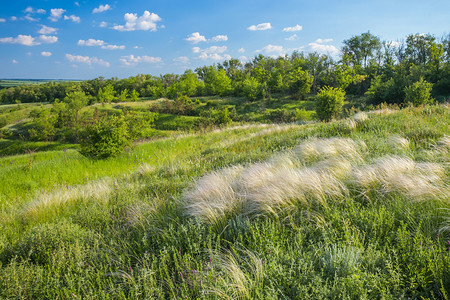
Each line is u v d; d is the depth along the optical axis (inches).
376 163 163.8
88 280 96.8
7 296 93.4
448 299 69.7
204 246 108.3
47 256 119.7
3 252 128.6
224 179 189.5
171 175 276.7
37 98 5506.9
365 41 3572.8
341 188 139.0
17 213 199.3
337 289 73.4
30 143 1835.6
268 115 2100.1
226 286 78.0
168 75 5137.8
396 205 114.3
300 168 191.9
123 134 480.7
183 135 714.2
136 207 160.4
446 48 2561.5
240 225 119.5
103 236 133.4
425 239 87.2
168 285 90.9
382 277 75.7
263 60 4404.5
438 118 292.0
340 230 106.0
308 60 3715.6
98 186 249.8
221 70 3597.4
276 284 80.4
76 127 1676.9
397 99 2199.8
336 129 340.8
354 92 3260.3
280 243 101.7
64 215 178.4
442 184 125.3
